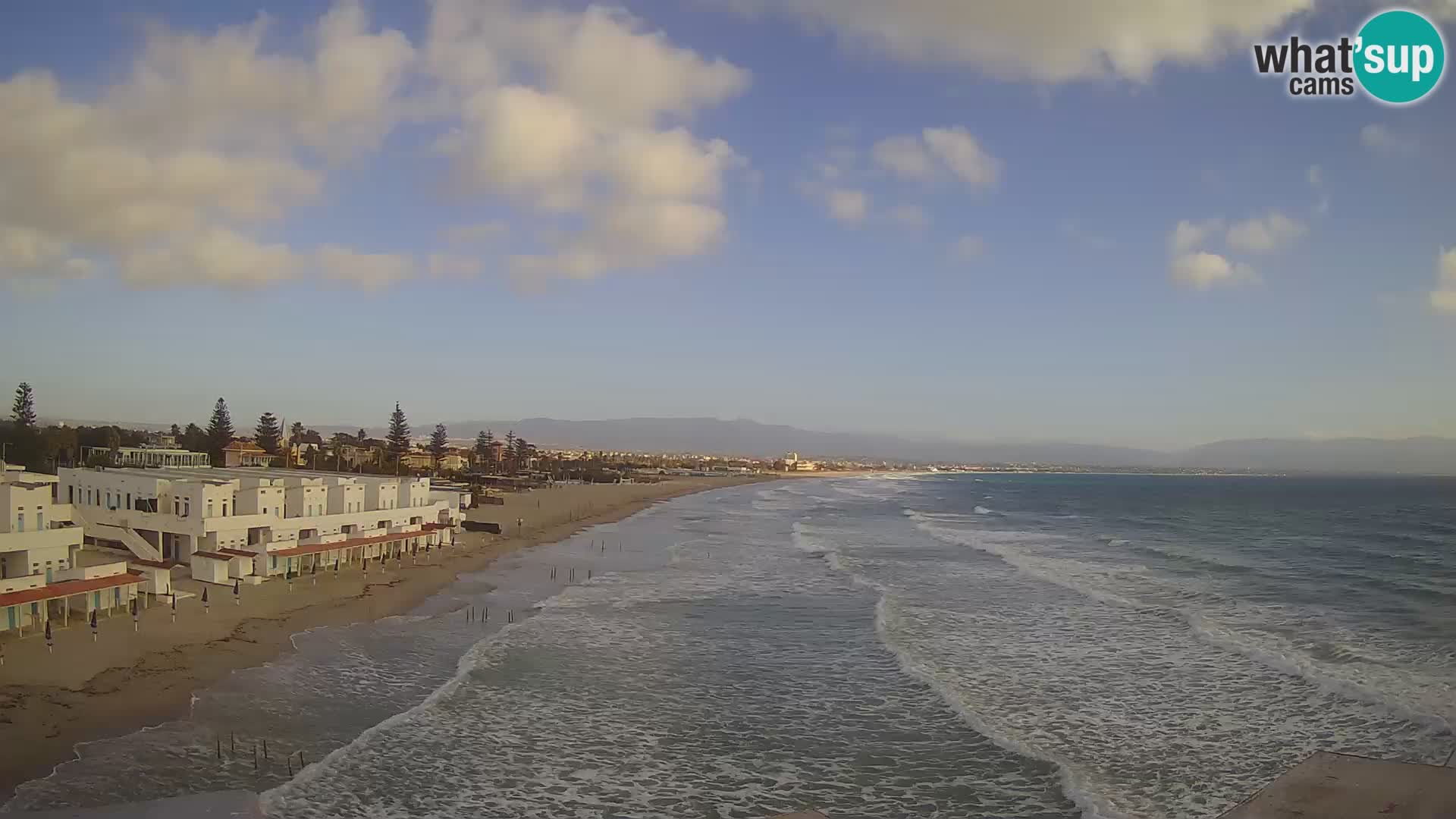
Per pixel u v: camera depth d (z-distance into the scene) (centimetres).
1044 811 2080
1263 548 7731
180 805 1950
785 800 2147
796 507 14400
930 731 2633
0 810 1881
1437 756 2323
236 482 4738
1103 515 12838
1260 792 820
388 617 4066
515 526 8694
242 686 2831
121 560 4125
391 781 2180
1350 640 3747
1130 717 2744
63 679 2716
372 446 18350
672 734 2598
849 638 3856
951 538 8438
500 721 2655
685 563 6425
